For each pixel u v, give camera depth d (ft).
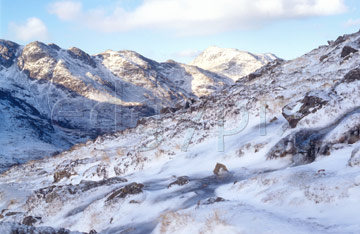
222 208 46.62
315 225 38.17
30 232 40.01
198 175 85.71
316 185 47.73
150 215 63.26
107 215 69.15
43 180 147.95
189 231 43.45
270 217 40.91
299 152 76.95
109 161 127.95
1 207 113.39
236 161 91.35
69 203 83.92
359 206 40.50
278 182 56.49
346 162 57.52
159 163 109.91
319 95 91.86
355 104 85.35
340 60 142.20
